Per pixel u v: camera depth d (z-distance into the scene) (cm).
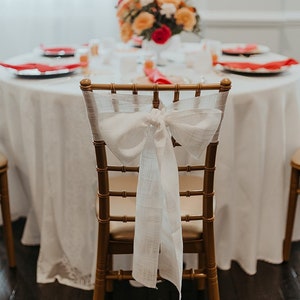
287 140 189
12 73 193
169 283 189
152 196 131
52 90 168
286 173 195
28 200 215
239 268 198
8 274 196
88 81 119
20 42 320
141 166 130
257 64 198
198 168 133
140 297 182
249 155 177
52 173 177
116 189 157
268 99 172
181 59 234
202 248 143
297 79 185
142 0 191
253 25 323
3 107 191
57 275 192
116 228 141
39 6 314
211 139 125
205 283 182
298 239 215
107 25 321
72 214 181
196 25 205
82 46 246
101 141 127
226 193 179
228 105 163
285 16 320
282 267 199
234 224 191
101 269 144
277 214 193
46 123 171
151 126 124
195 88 120
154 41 198
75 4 316
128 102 121
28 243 214
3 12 312
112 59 232
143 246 135
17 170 209
